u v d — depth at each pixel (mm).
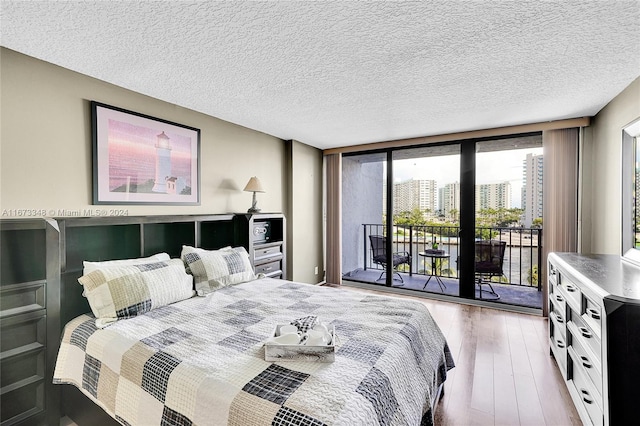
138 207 2604
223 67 2131
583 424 1750
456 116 3234
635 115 2320
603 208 2957
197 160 3109
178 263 2355
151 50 1894
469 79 2320
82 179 2246
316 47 1858
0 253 1748
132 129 2549
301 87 2484
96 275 1890
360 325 1768
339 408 1046
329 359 1348
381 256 4844
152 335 1637
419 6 1465
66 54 1947
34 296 1741
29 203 1981
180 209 2961
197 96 2693
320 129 3795
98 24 1608
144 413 1317
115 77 2297
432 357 1833
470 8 1480
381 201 6188
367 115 3215
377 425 1082
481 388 2146
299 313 1975
